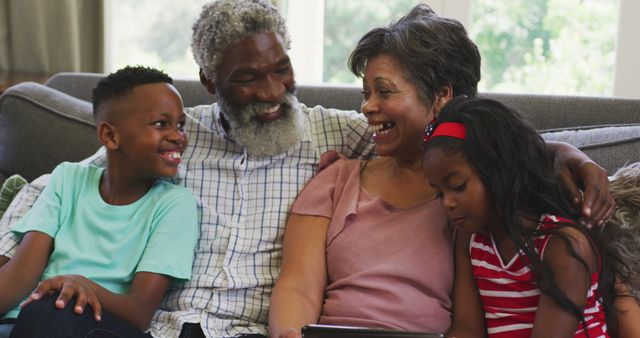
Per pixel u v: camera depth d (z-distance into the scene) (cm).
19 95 237
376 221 174
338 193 182
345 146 198
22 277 176
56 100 238
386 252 171
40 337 150
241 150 194
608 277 155
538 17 297
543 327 148
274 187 189
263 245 186
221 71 187
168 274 174
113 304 162
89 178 191
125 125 182
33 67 328
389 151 175
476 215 154
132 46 347
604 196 155
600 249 154
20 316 153
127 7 345
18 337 152
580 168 160
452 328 165
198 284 182
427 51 170
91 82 255
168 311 180
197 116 199
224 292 181
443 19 175
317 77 326
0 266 182
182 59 345
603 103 207
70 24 324
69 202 187
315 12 322
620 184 167
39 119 233
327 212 181
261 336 174
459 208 154
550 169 159
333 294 172
